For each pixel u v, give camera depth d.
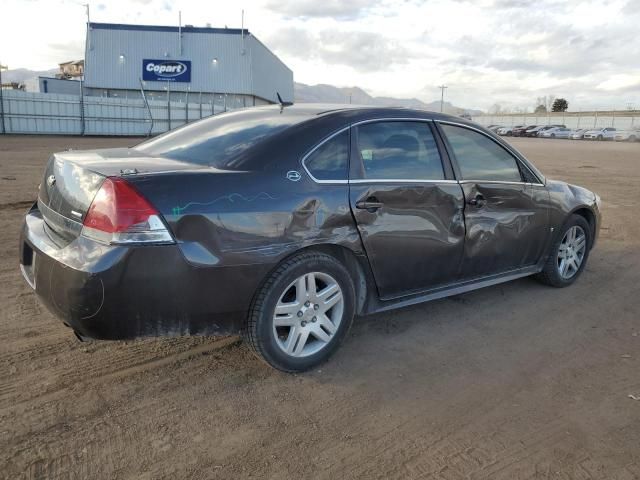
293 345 3.30
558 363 3.68
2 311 4.16
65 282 2.75
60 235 3.00
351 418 2.96
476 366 3.60
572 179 15.37
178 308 2.86
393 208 3.58
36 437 2.68
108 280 2.67
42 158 16.02
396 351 3.77
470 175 4.11
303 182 3.21
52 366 3.37
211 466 2.54
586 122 85.06
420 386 3.32
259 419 2.92
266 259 3.05
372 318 4.34
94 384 3.19
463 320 4.36
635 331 4.25
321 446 2.72
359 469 2.56
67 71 72.44
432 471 2.56
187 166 3.09
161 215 2.75
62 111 33.25
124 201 2.70
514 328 4.23
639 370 3.61
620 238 7.44
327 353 3.48
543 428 2.92
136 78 49.19
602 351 3.88
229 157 3.19
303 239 3.17
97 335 2.81
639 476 2.56
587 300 4.90
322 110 3.67
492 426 2.93
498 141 4.42
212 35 49.09
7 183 10.34
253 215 2.99
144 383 3.22
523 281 5.38
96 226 2.73
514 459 2.66
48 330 3.87
